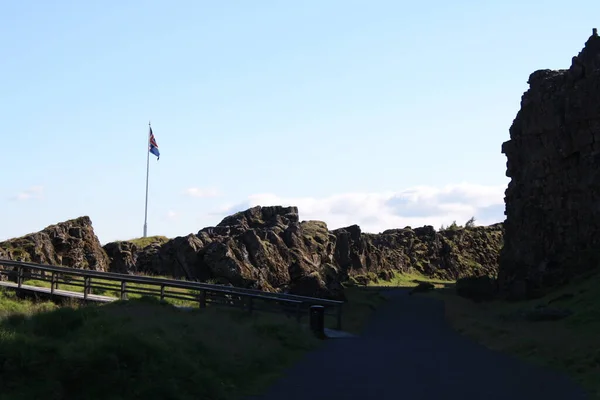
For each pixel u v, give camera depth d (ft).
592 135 164.66
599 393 44.21
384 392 43.75
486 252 440.45
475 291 186.60
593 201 162.71
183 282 95.61
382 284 295.48
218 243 139.03
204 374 40.40
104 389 33.86
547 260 168.25
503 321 107.45
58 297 92.89
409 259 383.65
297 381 47.44
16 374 32.37
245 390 42.63
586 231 163.12
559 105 174.70
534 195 180.34
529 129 184.03
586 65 170.09
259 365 51.21
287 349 64.75
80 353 35.81
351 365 56.80
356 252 299.79
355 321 114.73
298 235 168.96
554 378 51.39
